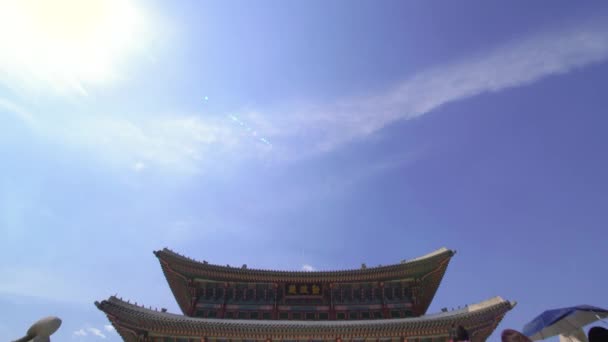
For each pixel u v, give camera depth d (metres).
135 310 36.81
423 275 44.72
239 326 35.38
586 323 14.38
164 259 42.62
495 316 34.34
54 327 7.43
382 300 44.38
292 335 35.34
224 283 45.06
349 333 35.00
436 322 34.56
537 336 15.11
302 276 45.47
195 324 35.09
